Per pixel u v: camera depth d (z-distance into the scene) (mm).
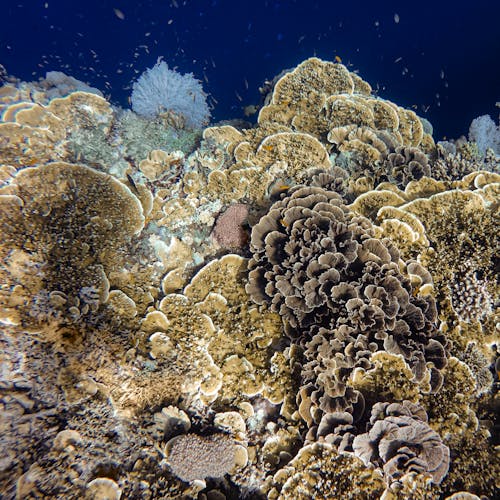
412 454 916
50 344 986
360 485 935
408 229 1240
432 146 1658
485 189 1323
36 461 871
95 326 1053
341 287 1043
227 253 1298
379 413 960
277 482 967
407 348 1020
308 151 1438
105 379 998
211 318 1156
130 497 913
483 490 954
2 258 1024
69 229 1153
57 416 934
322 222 1152
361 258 1111
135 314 1122
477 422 1025
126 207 1272
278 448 1021
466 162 1456
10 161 1257
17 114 1360
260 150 1438
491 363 1123
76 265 1107
